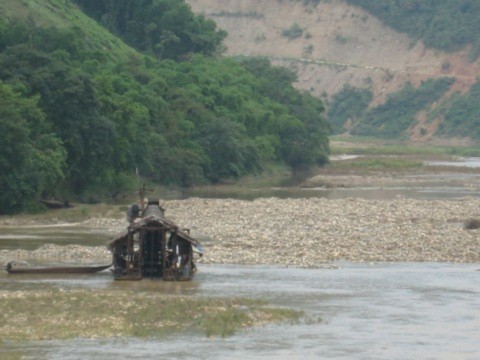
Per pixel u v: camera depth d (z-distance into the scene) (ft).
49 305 385.91
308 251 561.84
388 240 602.44
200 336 343.26
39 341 333.83
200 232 644.69
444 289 446.19
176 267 467.52
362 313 388.78
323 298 421.18
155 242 477.36
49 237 619.67
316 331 354.54
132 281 461.78
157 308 383.65
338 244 585.63
